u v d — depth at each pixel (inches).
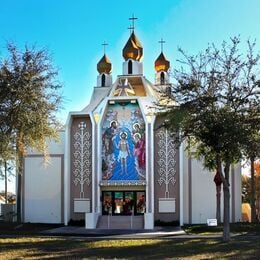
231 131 992.9
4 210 2084.2
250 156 1031.6
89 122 1902.1
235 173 1916.8
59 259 845.8
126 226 1728.6
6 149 1127.0
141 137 1857.8
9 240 1160.8
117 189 1866.4
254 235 1293.1
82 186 1881.2
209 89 1042.7
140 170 1849.2
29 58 1139.9
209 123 1015.0
